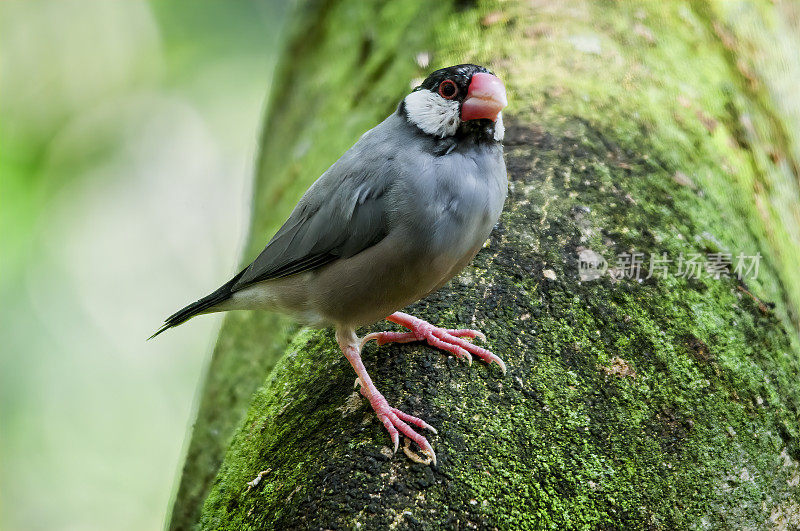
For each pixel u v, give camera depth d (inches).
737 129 370.3
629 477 229.0
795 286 336.5
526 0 417.1
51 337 641.0
